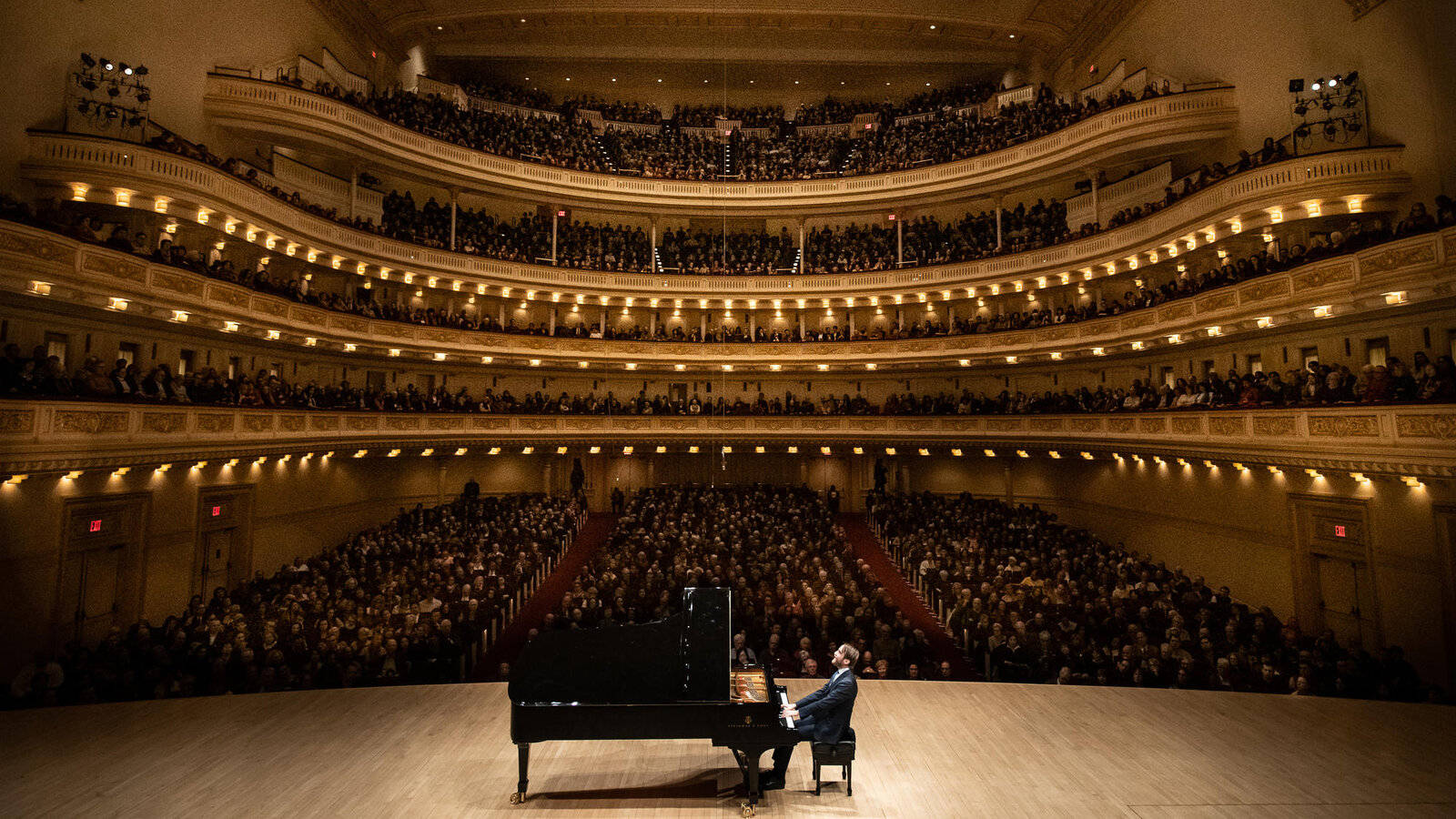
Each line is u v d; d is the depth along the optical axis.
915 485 38.91
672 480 39.97
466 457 36.25
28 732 8.63
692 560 22.28
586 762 7.93
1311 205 18.62
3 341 15.39
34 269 14.05
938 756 8.06
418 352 29.59
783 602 18.42
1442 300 15.12
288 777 7.48
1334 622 18.33
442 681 15.11
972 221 36.25
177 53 22.00
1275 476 19.86
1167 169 27.84
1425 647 15.78
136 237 18.23
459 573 21.64
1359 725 8.93
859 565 22.28
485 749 8.23
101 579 17.42
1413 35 17.30
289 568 22.39
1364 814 6.81
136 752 8.09
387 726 8.88
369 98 29.70
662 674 7.23
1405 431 14.20
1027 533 25.58
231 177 20.73
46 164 16.86
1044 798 7.13
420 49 38.34
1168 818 6.75
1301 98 20.97
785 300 36.56
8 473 13.14
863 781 7.49
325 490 27.80
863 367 36.06
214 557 21.50
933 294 34.44
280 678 13.62
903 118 41.78
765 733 6.88
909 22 36.53
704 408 37.09
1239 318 19.89
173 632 15.70
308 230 24.86
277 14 26.95
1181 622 16.31
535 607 21.97
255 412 20.20
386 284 31.75
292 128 25.28
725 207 36.59
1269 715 9.28
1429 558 15.66
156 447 16.41
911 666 14.41
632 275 35.78
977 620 17.80
